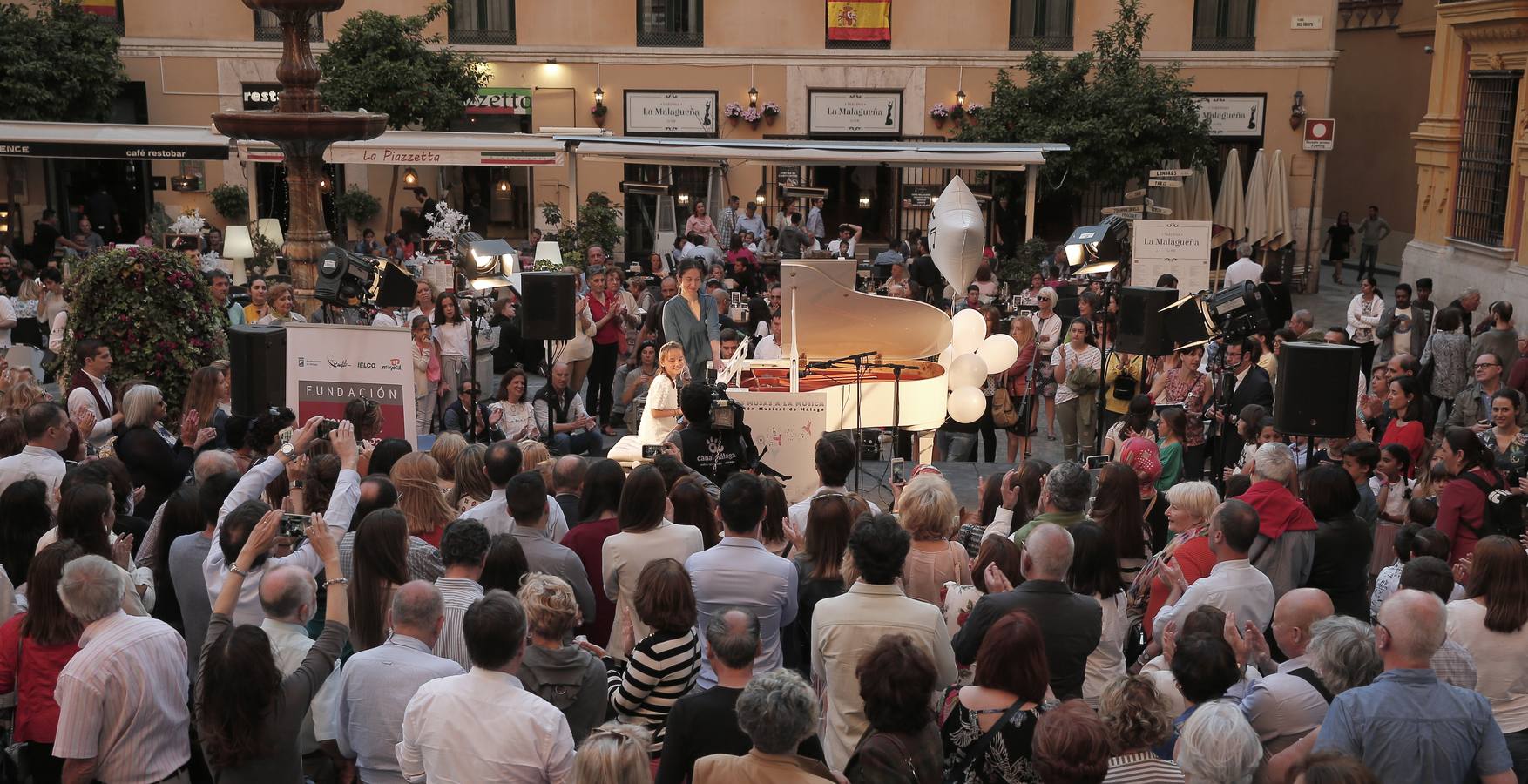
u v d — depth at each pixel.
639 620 5.42
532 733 4.04
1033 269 20.53
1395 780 4.10
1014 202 25.25
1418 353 15.65
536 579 4.63
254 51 25.84
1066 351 11.62
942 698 4.69
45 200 25.42
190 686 5.35
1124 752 3.88
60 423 6.99
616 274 14.27
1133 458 7.66
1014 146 20.17
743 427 7.93
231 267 18.67
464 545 4.96
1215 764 3.83
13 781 4.76
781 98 26.45
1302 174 25.94
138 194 26.00
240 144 20.34
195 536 5.47
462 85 24.44
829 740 4.73
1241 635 4.86
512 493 5.42
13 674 4.87
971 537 6.82
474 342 10.82
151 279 9.65
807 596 5.50
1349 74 31.17
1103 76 24.03
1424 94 28.41
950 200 11.62
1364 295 15.92
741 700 3.71
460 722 4.04
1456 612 5.13
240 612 5.16
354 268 11.44
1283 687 4.48
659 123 26.56
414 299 11.91
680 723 4.11
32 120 22.72
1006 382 12.00
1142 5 25.84
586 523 5.91
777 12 26.16
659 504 5.44
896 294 16.28
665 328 11.93
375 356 8.12
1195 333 10.45
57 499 6.58
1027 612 4.59
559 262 18.30
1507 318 13.48
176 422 9.66
